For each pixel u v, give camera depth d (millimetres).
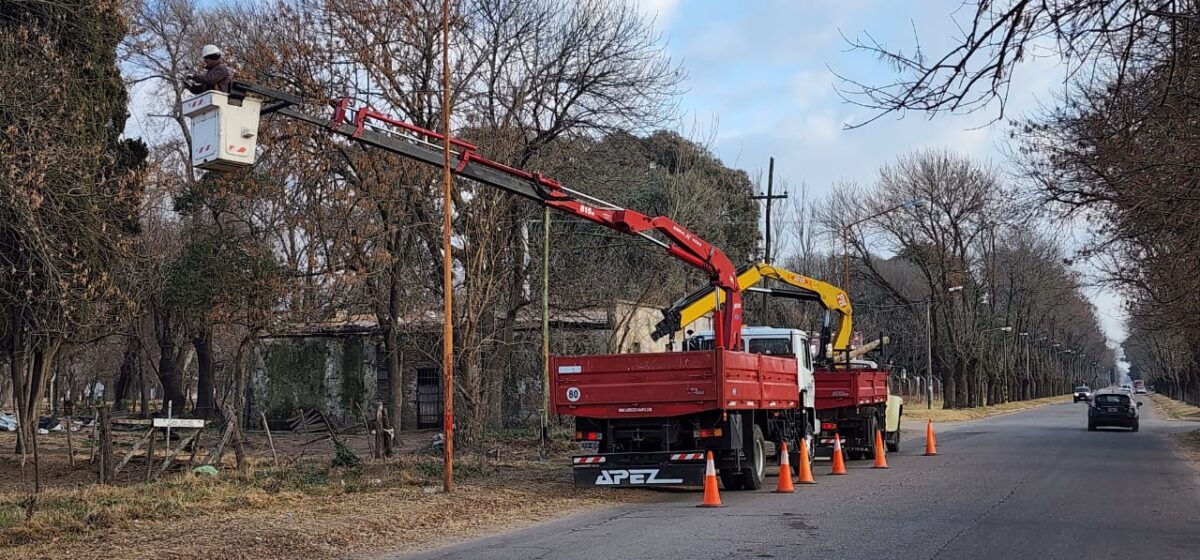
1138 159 12414
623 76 27453
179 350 46281
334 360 38094
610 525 12742
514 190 15070
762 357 18062
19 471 19656
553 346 33125
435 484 17219
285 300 24344
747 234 45656
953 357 65438
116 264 22641
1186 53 7371
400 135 13883
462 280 25422
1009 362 85000
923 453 26703
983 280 67875
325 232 23297
